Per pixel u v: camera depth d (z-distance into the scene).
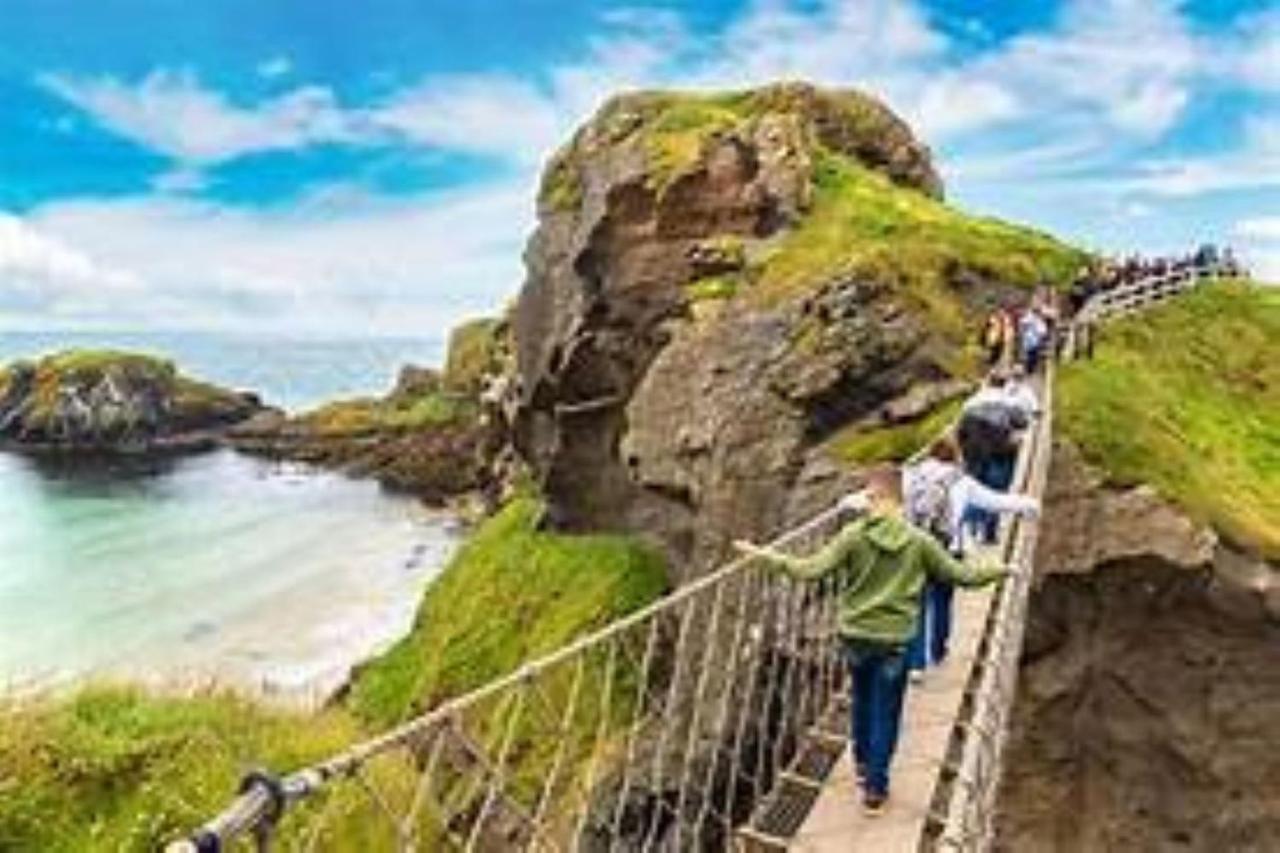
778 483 30.25
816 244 35.38
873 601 9.59
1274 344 40.91
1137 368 35.09
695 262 36.06
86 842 10.67
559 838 14.48
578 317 37.84
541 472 41.16
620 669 27.72
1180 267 44.88
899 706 9.78
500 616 36.75
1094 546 26.84
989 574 9.60
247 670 44.91
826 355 30.80
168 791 11.05
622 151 38.56
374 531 75.69
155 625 51.59
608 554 35.91
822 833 9.58
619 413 37.56
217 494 90.56
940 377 30.80
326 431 109.38
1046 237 41.09
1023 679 27.03
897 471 9.89
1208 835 27.23
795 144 38.03
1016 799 27.06
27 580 59.84
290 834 10.45
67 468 104.44
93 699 12.16
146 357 120.06
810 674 13.95
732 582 13.47
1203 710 27.14
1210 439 32.09
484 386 68.00
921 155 46.22
